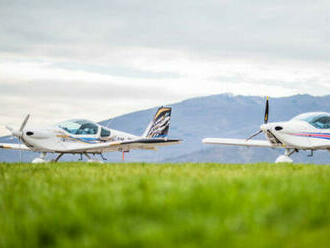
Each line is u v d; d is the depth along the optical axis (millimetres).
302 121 40844
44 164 23203
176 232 6559
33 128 47562
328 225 7031
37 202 8906
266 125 40500
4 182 12875
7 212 8422
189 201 8266
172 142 50125
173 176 13547
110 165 22406
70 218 7352
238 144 46188
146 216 7535
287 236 6477
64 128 49156
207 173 15008
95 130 50812
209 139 48125
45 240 6895
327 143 39594
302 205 7914
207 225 6723
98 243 6352
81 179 13195
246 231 6723
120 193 9406
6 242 6785
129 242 6266
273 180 11664
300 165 21734
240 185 10664
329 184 10617
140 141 48812
